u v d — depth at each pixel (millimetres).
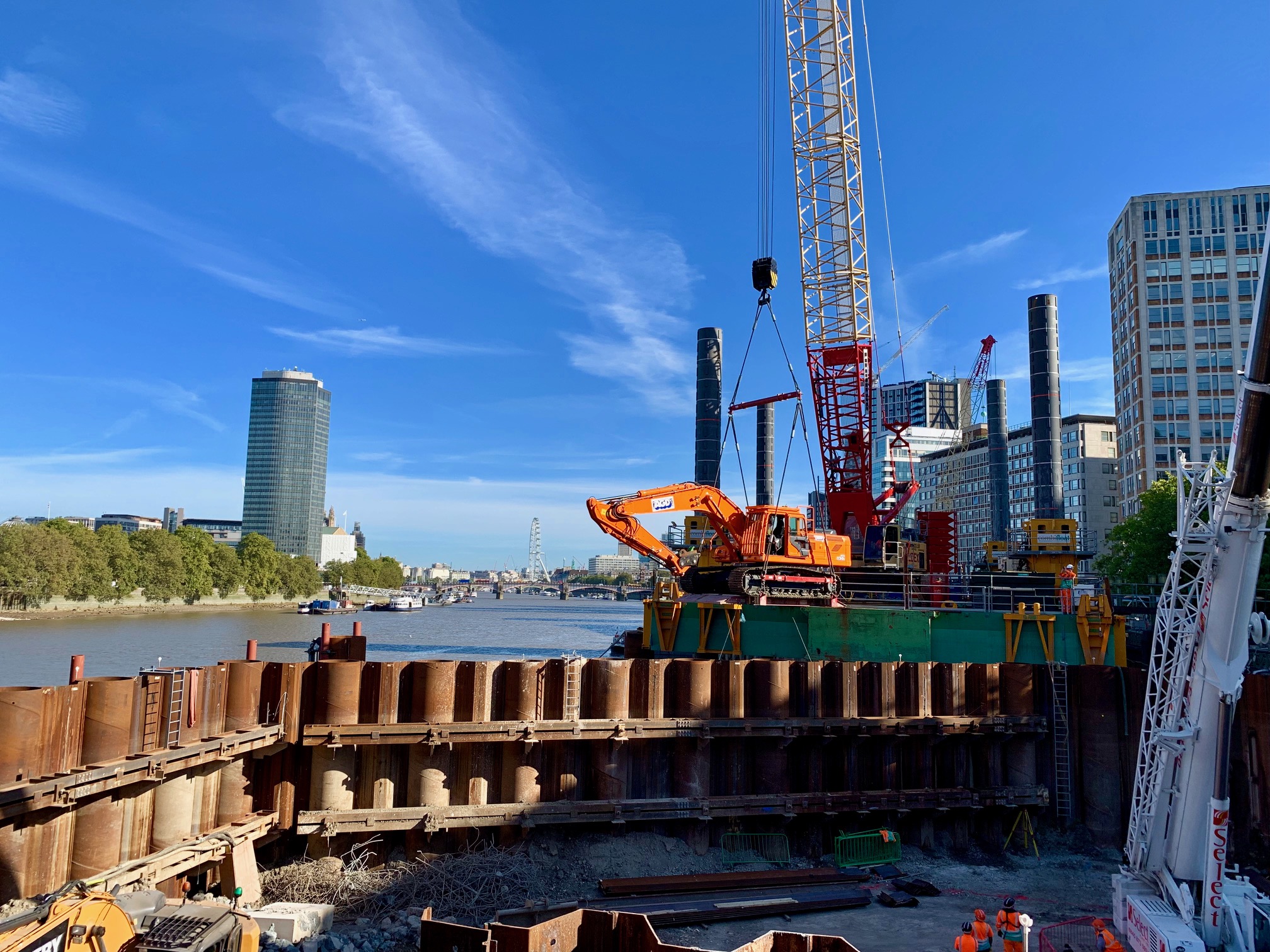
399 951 18219
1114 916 19734
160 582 149625
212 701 20906
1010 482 181375
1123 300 112875
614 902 21531
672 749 25922
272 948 17828
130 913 12656
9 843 16172
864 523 52688
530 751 24266
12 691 16453
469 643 107375
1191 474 18953
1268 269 15688
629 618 197500
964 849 27438
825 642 34531
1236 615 17734
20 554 121688
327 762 22734
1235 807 26109
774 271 49625
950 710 28453
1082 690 29391
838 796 26047
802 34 53781
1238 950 17031
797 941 14461
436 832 22891
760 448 134875
